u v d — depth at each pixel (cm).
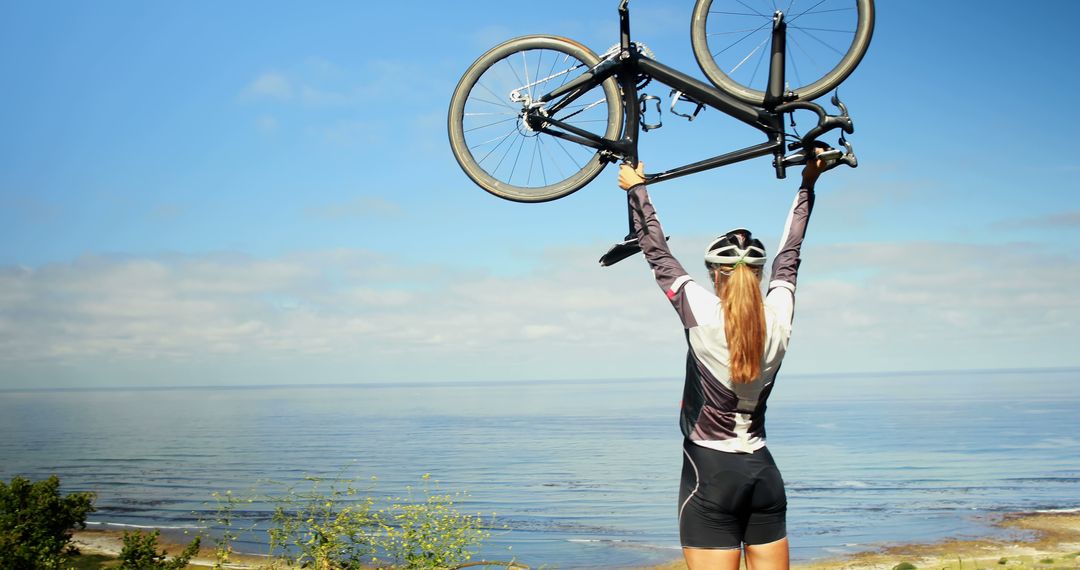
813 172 345
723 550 278
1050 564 1641
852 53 404
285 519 705
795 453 12056
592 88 455
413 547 676
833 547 3166
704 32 435
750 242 289
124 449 13825
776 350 277
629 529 4434
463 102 487
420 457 12388
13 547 711
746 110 405
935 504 5306
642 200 319
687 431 288
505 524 4712
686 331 287
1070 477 7500
